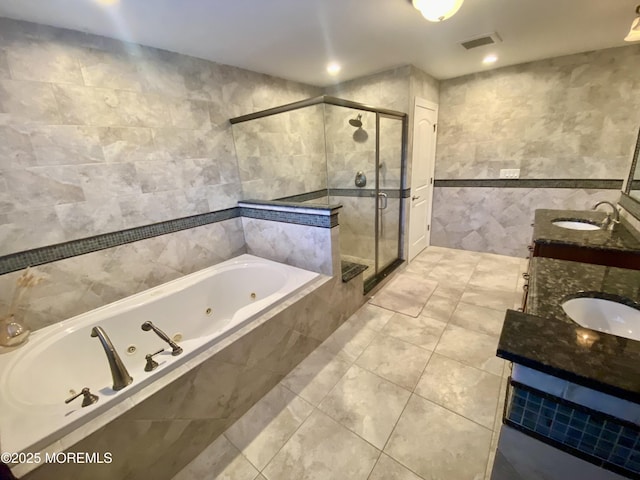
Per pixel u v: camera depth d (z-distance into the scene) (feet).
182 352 4.72
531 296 3.71
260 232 8.80
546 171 10.37
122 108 6.37
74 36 5.62
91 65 5.88
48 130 5.49
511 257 11.84
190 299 7.54
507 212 11.52
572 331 2.55
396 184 10.80
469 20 6.32
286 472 4.50
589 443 2.25
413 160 10.83
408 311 8.54
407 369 6.34
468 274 10.62
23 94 5.18
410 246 11.82
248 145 8.90
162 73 6.94
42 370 5.14
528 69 9.80
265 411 5.55
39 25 5.24
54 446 3.44
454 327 7.66
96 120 6.04
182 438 4.59
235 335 5.31
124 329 6.42
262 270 8.26
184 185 7.66
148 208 7.05
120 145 6.43
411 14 5.81
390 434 4.95
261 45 7.02
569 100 9.46
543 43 7.93
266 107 9.55
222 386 5.08
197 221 8.10
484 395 5.57
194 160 7.79
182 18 5.48
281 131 8.91
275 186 9.53
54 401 5.07
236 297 8.51
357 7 5.44
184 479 4.50
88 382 5.83
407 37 6.99
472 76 10.82
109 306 6.51
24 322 5.59
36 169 5.44
